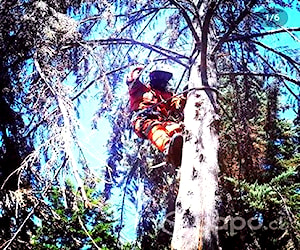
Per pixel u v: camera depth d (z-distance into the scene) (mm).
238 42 6359
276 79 6723
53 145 3893
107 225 7160
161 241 7156
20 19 4648
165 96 5270
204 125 4477
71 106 4102
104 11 4652
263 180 7590
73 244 6805
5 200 4859
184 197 4102
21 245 5133
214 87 4898
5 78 5082
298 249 6324
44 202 5008
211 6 4465
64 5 4965
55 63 4969
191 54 5281
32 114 5262
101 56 4973
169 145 4445
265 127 8109
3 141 5371
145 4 6090
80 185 3525
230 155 7246
